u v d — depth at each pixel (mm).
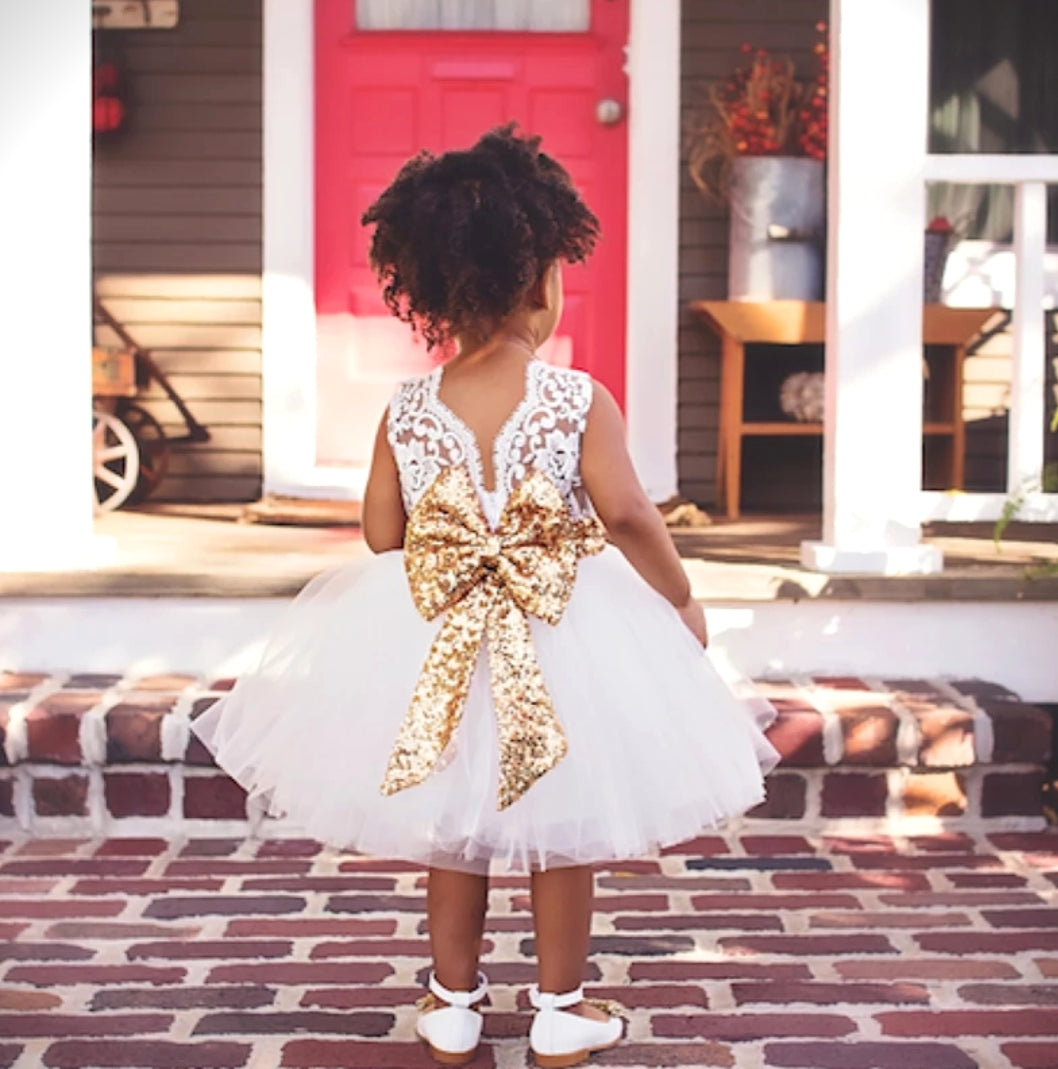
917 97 3777
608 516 2314
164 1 5871
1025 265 3984
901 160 3783
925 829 3459
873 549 3816
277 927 2891
